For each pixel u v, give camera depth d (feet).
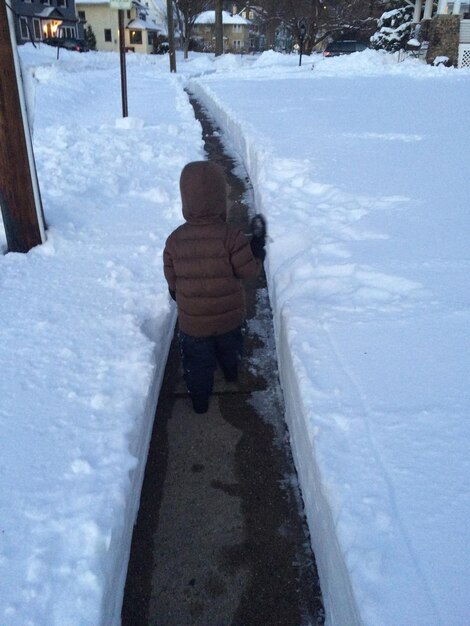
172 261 8.98
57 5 157.79
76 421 7.95
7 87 12.87
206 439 9.09
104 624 5.54
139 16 205.36
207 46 226.38
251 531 7.45
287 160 21.07
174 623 6.36
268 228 14.35
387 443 6.44
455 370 7.72
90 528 6.20
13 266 13.32
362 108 37.96
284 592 6.66
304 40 136.67
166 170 23.29
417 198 15.94
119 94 55.72
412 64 79.00
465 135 26.61
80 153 25.61
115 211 17.74
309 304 9.88
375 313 9.44
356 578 4.93
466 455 6.20
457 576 4.87
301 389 7.53
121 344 9.91
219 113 40.68
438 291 10.04
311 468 6.84
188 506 7.86
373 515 5.50
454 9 80.23
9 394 8.52
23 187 13.70
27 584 5.63
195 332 9.12
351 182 17.94
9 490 6.75
